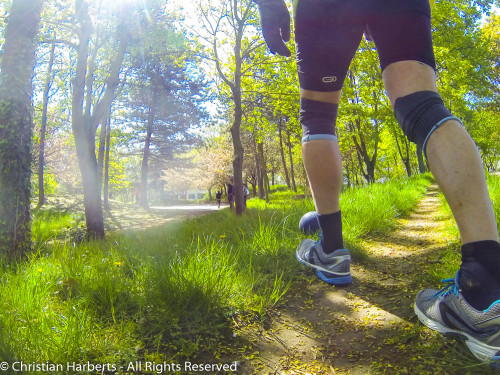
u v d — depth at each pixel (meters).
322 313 2.13
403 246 3.63
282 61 11.60
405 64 1.47
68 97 21.89
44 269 2.79
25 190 4.65
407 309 2.03
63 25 10.52
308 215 3.98
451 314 1.44
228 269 2.56
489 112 36.78
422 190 12.76
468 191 1.26
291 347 1.79
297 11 1.81
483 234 1.26
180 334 1.88
